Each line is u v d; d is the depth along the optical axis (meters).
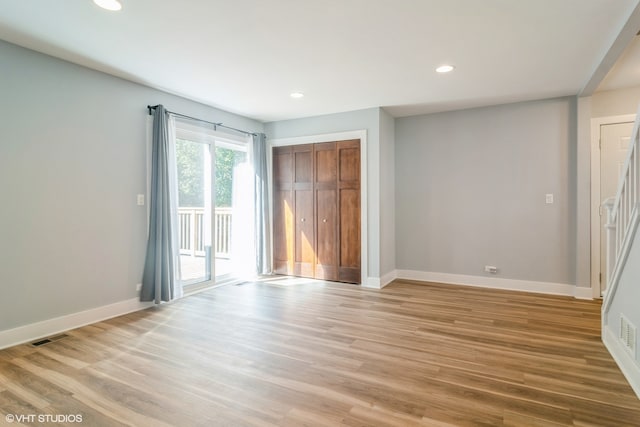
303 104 4.51
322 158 5.07
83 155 3.24
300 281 5.02
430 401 1.96
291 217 5.36
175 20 2.42
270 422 1.78
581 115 4.06
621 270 2.39
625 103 3.94
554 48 2.87
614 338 2.51
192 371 2.33
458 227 4.85
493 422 1.77
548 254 4.35
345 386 2.13
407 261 5.21
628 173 2.44
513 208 4.52
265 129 5.55
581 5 2.24
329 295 4.27
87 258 3.27
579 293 4.11
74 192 3.17
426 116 5.02
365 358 2.52
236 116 5.02
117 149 3.52
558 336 2.91
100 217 3.38
